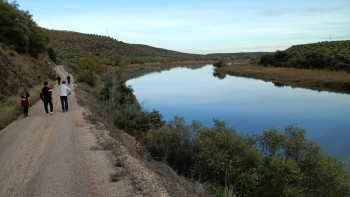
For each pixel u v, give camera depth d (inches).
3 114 616.4
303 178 419.2
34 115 685.9
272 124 1048.2
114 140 485.4
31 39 1749.5
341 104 1470.2
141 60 6274.6
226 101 1587.1
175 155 535.5
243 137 472.7
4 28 1518.2
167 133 550.3
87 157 396.8
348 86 2117.4
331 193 419.2
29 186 311.0
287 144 448.5
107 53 6289.4
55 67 2519.7
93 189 303.6
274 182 400.2
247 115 1217.4
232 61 7386.8
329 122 1079.0
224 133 472.4
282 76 2847.0
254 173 401.7
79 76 1755.7
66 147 439.5
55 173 343.3
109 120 718.5
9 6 1673.2
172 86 2330.2
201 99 1663.4
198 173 472.1
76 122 605.6
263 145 462.6
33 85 1170.6
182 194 319.6
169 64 6845.5
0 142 469.7
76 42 6245.1
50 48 2787.9
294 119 1133.7
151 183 324.2
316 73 2854.3
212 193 400.2
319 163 419.5
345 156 674.2
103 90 1159.6
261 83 2541.8
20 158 394.6
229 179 427.8
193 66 6190.9
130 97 1040.2
